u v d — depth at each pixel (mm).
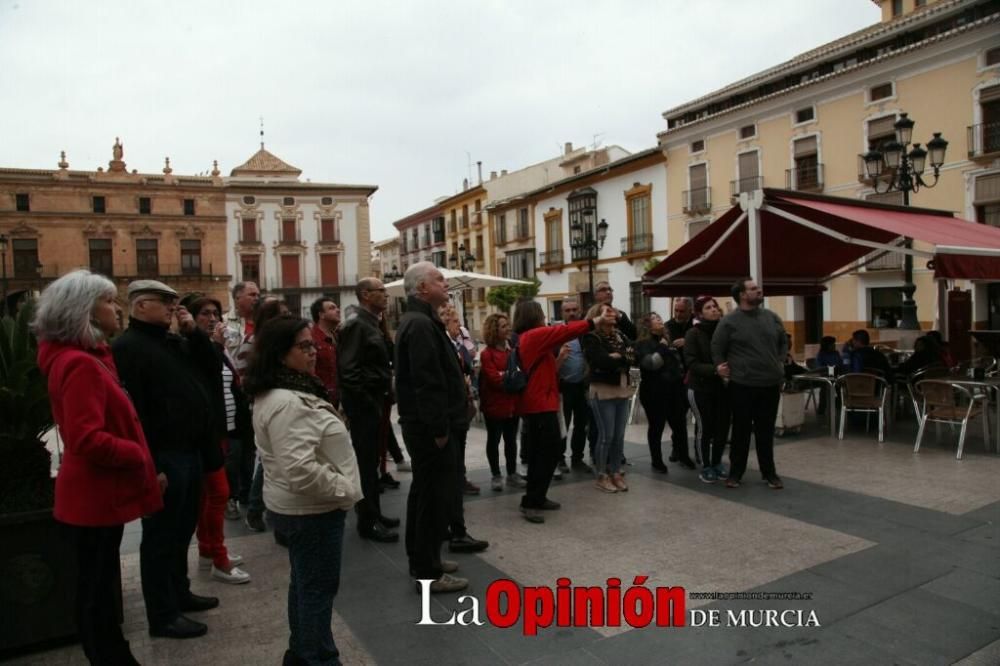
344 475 2742
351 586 4035
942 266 7281
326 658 2818
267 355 2730
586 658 3139
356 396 4781
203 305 5102
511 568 4242
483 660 3146
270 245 46094
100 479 2832
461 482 4582
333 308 5570
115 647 2955
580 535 4816
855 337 8609
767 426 5840
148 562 3404
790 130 23781
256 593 3984
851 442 7555
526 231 39062
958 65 19078
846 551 4324
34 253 40406
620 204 31438
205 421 3615
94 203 41719
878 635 3258
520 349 5121
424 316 3889
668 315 28812
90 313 2855
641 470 6727
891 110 20719
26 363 3379
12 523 3172
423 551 3855
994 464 6336
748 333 5793
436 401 3734
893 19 25906
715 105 27422
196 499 3633
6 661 3201
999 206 18484
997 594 3658
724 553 4367
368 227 48531
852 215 7074
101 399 2797
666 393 6469
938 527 4703
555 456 5207
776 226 8445
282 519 2760
